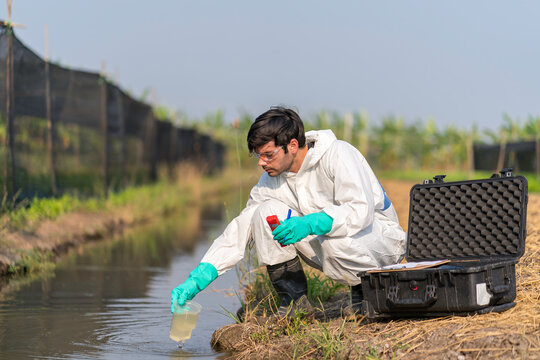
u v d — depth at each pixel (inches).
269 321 151.4
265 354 138.6
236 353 145.1
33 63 376.8
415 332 127.6
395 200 577.6
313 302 172.7
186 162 956.6
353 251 137.9
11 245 281.1
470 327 122.9
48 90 398.9
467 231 141.4
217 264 150.4
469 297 124.6
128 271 272.7
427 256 145.1
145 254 327.0
